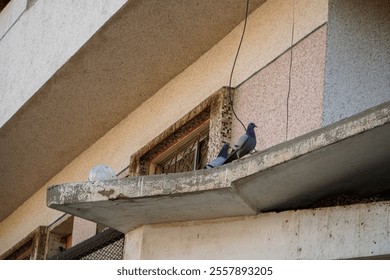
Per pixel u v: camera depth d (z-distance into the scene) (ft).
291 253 31.55
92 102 48.88
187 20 43.32
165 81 46.68
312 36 38.55
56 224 53.78
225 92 41.70
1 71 53.62
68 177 53.21
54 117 50.44
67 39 47.62
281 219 32.12
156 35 44.45
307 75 38.19
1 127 51.90
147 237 33.96
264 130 39.47
